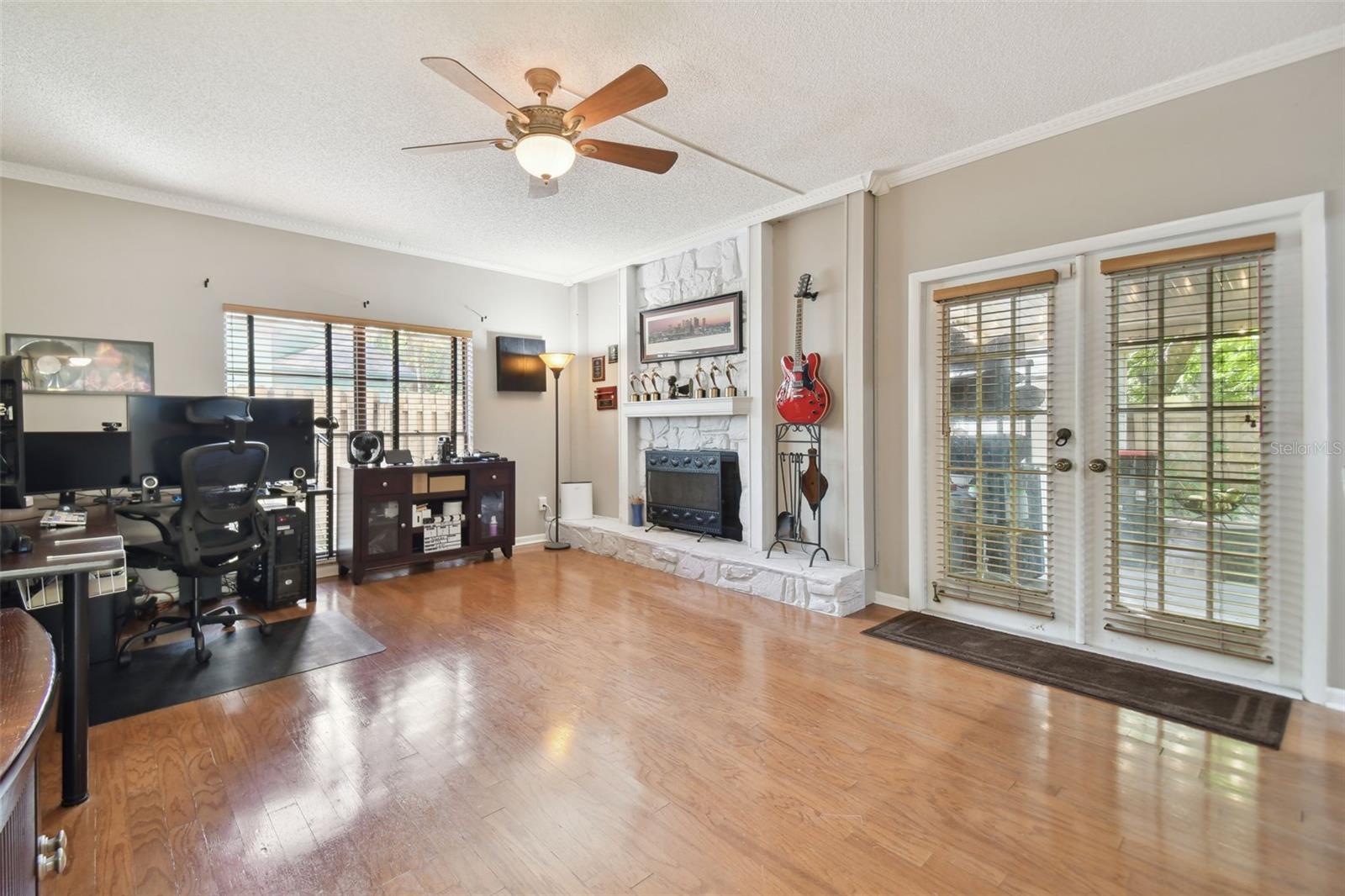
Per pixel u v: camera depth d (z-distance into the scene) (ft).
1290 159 7.89
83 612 6.13
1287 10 7.09
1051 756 6.85
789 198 13.05
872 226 12.17
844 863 5.22
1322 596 7.76
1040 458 10.21
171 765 6.71
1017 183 10.26
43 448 9.97
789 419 13.48
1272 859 5.20
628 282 17.57
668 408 15.87
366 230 14.69
